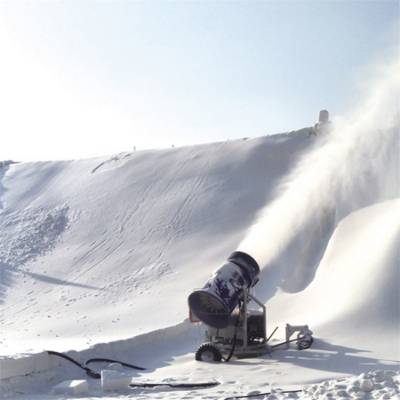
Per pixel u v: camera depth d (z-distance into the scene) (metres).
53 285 28.38
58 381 9.45
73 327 21.64
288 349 11.57
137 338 12.63
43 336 20.66
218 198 32.75
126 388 8.57
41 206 39.44
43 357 9.52
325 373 9.11
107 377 8.54
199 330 14.91
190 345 13.70
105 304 24.58
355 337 11.82
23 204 40.97
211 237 28.94
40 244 34.19
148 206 34.50
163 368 10.80
